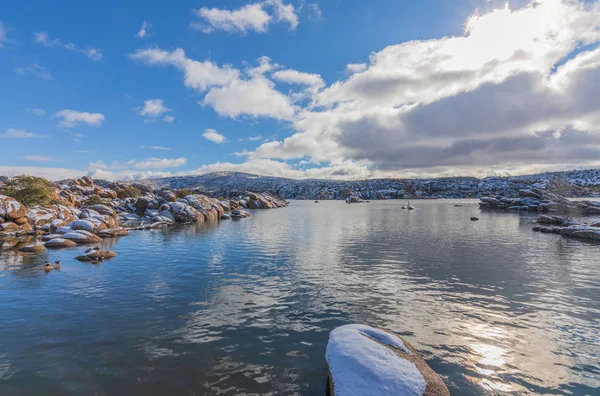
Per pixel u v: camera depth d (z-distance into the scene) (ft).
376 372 22.20
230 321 38.34
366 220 194.49
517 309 42.39
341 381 21.88
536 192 306.55
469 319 38.93
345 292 49.93
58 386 25.23
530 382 25.95
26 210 129.49
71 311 41.86
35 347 31.83
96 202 234.58
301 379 26.23
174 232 135.33
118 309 42.57
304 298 47.14
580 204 230.27
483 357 29.84
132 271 64.49
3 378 26.30
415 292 49.93
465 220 186.80
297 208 390.83
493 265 68.95
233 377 26.50
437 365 28.37
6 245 96.68
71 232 104.88
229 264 71.31
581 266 67.72
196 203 205.36
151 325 37.22
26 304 44.62
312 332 35.24
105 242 105.60
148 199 231.30
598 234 104.73
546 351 31.04
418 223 170.60
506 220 183.73
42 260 75.10
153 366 28.22
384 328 36.32
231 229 147.33
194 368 27.89
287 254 83.61
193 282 56.13
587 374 27.09
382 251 87.40
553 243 99.45
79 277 59.72
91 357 29.81
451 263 71.20
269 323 37.78
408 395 20.58
